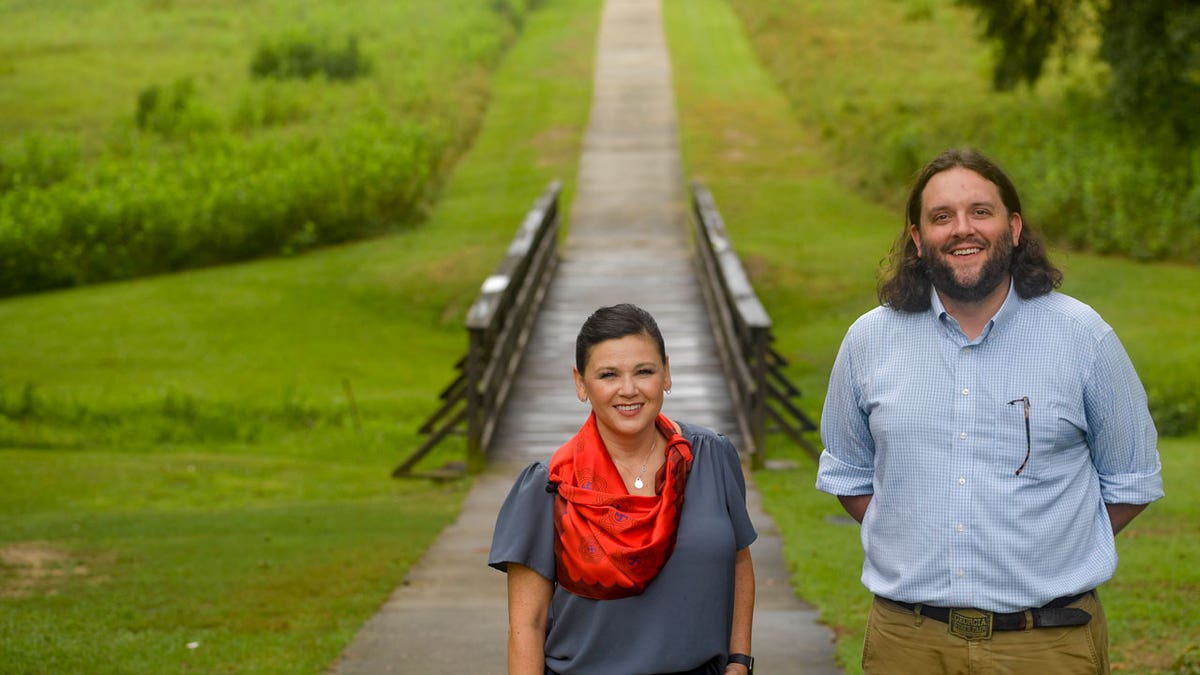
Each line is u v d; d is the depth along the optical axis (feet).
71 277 83.82
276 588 25.14
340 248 89.45
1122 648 19.61
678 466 10.21
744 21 179.63
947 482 10.52
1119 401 10.52
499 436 43.70
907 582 10.68
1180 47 86.33
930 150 94.58
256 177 92.32
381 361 65.72
